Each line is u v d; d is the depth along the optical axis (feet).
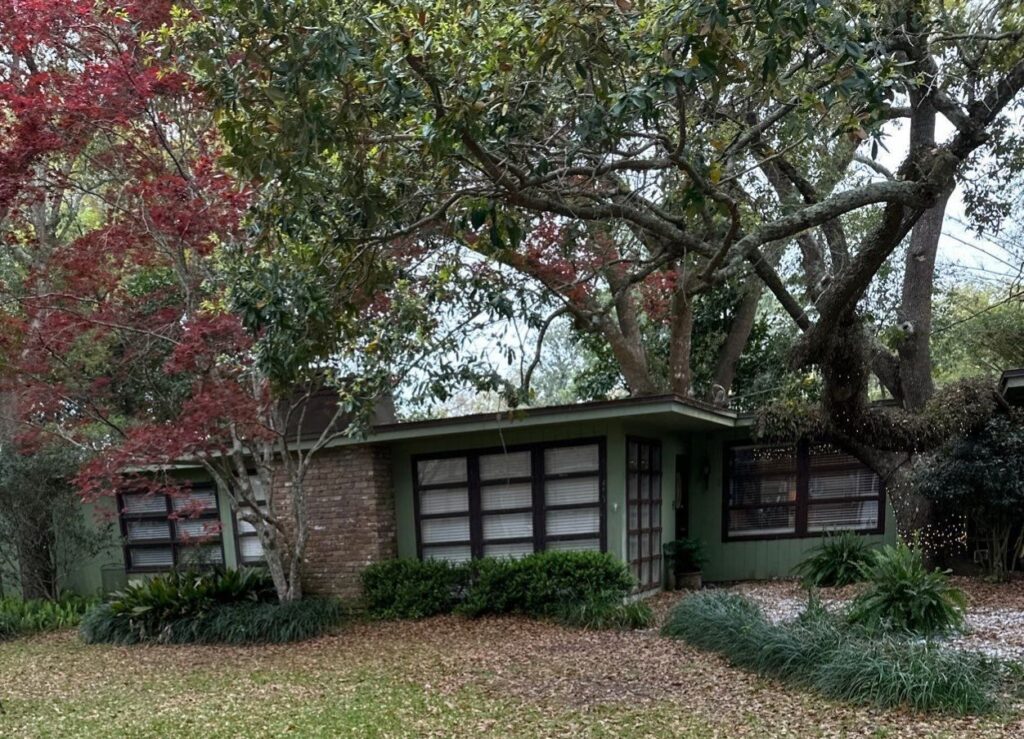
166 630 32.14
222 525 39.70
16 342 28.37
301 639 30.99
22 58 28.25
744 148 21.83
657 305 40.98
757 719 18.28
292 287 18.85
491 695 21.80
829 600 30.14
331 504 36.55
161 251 30.17
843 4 16.31
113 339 32.24
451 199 18.92
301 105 16.15
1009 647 21.99
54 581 41.16
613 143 18.01
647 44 15.30
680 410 31.58
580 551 32.40
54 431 32.73
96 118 25.84
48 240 36.35
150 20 26.00
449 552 36.63
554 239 29.27
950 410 32.68
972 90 23.81
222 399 28.04
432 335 26.76
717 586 39.45
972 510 32.27
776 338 51.01
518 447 35.32
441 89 16.83
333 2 15.58
